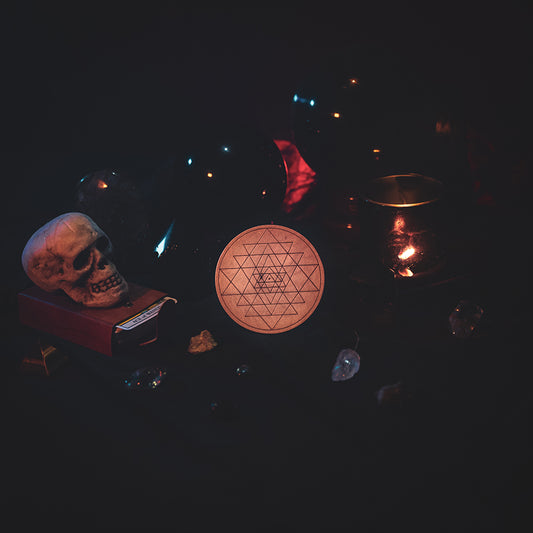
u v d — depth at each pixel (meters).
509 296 0.65
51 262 0.58
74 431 0.50
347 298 0.62
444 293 0.66
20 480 0.46
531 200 0.80
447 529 0.40
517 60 0.90
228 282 0.60
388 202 0.66
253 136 0.69
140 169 0.91
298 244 0.60
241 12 0.90
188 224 0.70
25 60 0.85
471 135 0.85
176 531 0.41
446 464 0.45
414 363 0.56
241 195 0.67
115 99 0.91
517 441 0.46
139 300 0.63
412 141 0.73
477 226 0.77
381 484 0.44
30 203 0.85
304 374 0.56
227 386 0.55
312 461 0.46
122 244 0.72
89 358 0.60
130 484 0.45
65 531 0.42
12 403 0.54
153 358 0.60
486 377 0.54
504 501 0.42
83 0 0.85
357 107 0.71
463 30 0.90
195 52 0.92
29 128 0.86
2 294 0.68
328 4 0.90
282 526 0.41
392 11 0.90
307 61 0.93
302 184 0.85
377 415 0.50
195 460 0.47
